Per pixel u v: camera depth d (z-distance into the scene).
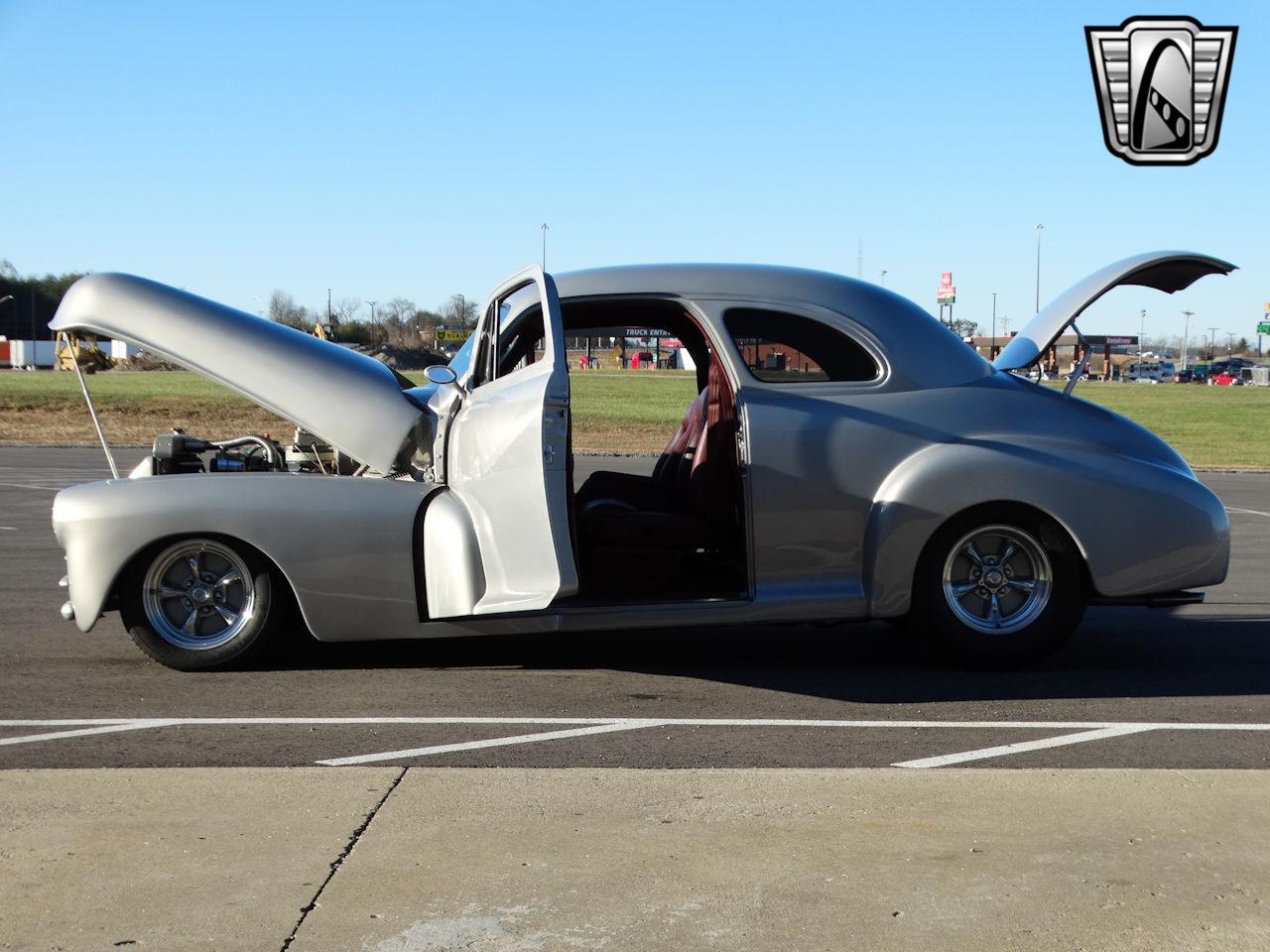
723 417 6.14
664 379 57.25
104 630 7.06
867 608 5.87
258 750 4.64
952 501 5.84
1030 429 6.05
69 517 5.77
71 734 4.85
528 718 5.16
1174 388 76.38
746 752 4.66
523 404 5.37
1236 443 31.91
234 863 3.40
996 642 6.04
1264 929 3.03
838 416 5.88
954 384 6.07
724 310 5.96
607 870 3.37
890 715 5.26
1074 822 3.75
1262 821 3.76
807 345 5.97
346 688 5.69
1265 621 7.75
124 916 3.07
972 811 3.84
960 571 6.04
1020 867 3.40
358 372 6.22
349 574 5.78
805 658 6.43
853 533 5.86
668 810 3.85
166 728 4.95
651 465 20.09
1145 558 5.97
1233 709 5.41
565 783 4.11
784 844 3.56
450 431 6.06
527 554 5.38
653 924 3.04
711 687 5.77
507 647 6.66
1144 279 6.44
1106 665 6.32
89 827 3.66
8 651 6.48
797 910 3.12
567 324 6.38
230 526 5.75
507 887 3.26
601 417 31.20
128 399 32.62
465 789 4.04
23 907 3.11
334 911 3.11
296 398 6.06
